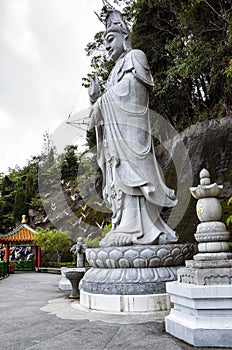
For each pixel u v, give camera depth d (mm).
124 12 22969
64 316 6793
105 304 7258
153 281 7238
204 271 4992
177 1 19031
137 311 6980
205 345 4609
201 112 21750
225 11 15758
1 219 41062
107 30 10211
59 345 4746
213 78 17547
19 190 38812
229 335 4570
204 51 16250
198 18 17672
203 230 5539
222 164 17203
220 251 5395
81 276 9648
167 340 4965
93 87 10109
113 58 10086
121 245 8109
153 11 20578
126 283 7242
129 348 4578
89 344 4777
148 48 21438
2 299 10133
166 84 18781
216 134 19094
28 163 44844
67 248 21750
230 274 4914
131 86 9047
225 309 4742
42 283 16500
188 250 8086
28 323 6227
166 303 7117
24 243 30219
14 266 29188
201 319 4773
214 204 5645
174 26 19766
